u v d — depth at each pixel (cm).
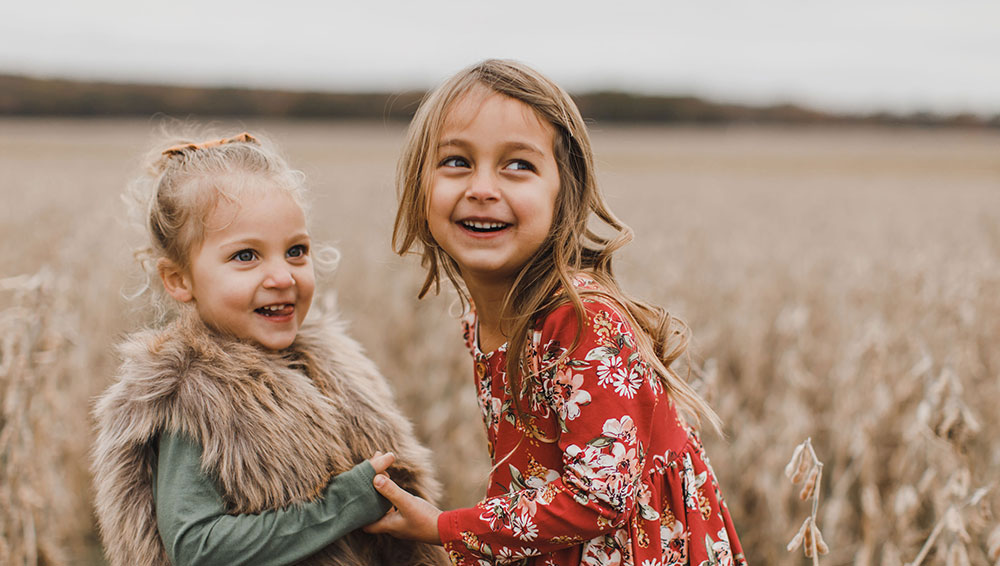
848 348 512
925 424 243
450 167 179
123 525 168
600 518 170
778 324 552
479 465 454
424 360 562
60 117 5469
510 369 183
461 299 219
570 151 186
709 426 438
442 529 174
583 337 175
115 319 584
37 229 1008
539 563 182
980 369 454
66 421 425
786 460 407
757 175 2972
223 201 174
